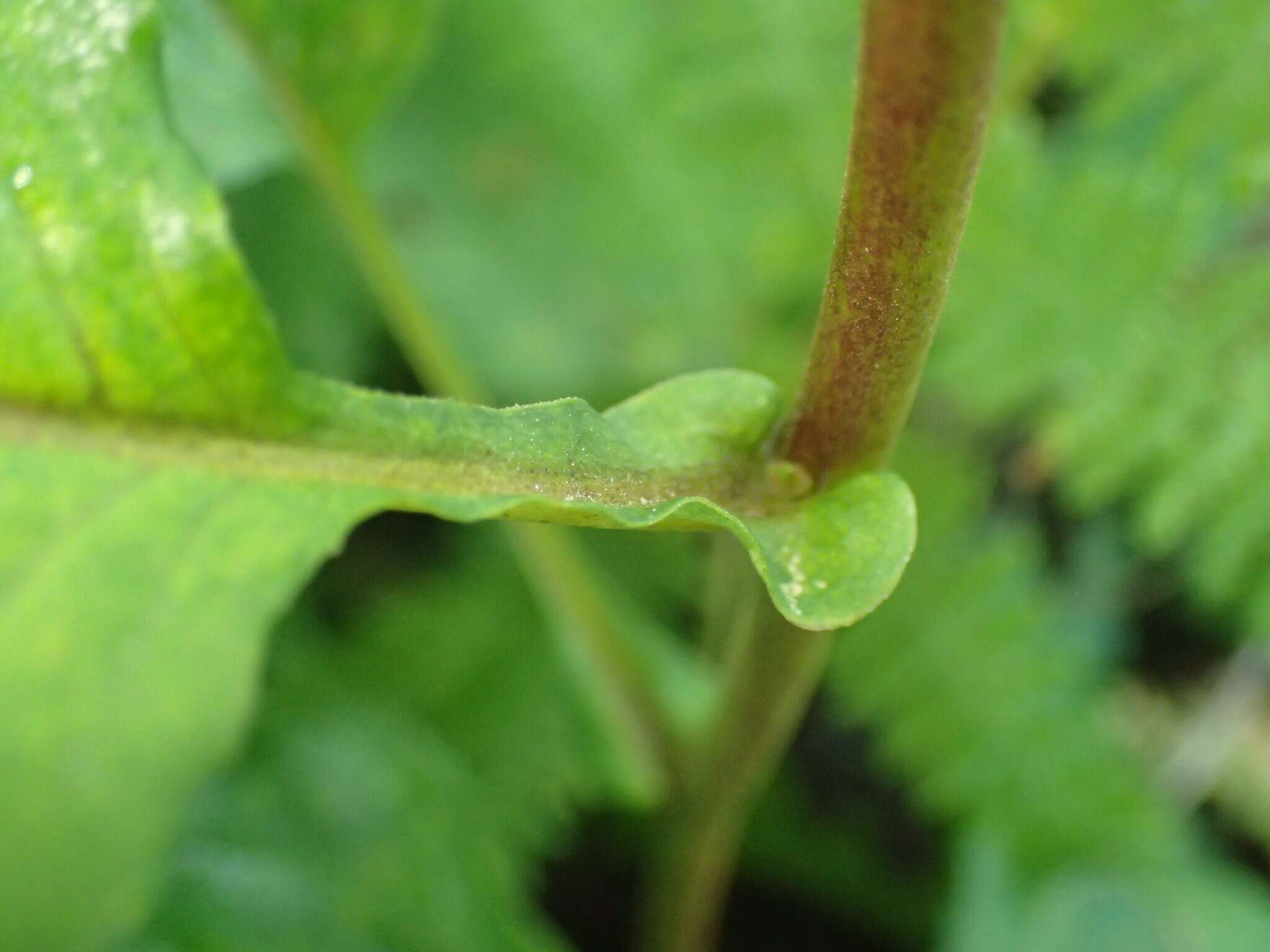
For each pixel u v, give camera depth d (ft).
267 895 0.38
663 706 0.40
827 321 0.26
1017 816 0.56
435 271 0.69
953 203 0.25
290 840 0.39
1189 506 0.56
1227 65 0.54
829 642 0.34
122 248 0.28
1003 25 0.24
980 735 0.57
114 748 0.28
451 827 0.40
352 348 0.65
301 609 0.60
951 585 0.58
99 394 0.28
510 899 0.40
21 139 0.28
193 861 0.38
